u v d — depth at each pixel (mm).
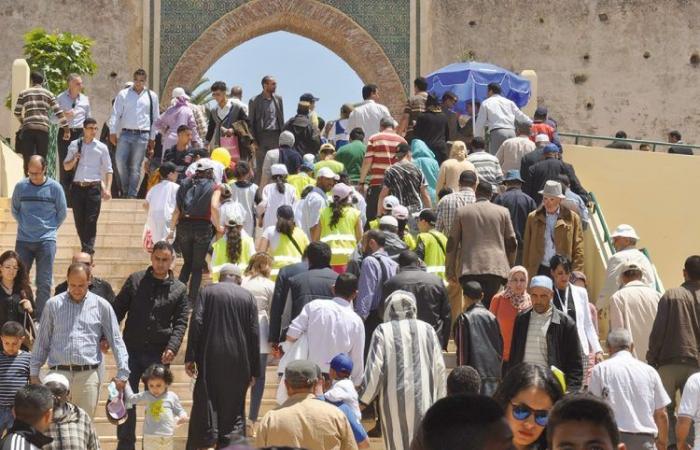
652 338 22328
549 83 50625
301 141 34000
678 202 36062
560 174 29266
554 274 21844
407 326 17906
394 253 22766
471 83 38656
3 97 48188
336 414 15484
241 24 50281
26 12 48844
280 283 20797
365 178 30188
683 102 50438
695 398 18750
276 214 26922
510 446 7699
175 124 32719
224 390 19234
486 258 23703
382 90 50812
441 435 7707
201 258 25156
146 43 49719
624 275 23734
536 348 19625
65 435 15719
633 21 50656
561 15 50719
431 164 31250
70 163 28281
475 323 19969
